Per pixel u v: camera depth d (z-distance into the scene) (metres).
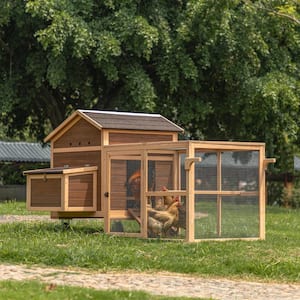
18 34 31.70
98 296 10.41
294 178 43.34
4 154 48.94
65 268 13.16
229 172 16.64
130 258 13.74
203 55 30.83
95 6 29.95
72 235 16.86
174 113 33.66
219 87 33.81
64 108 35.44
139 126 18.05
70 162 18.36
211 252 14.70
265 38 32.16
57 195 17.53
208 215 16.33
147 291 11.11
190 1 30.22
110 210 17.34
